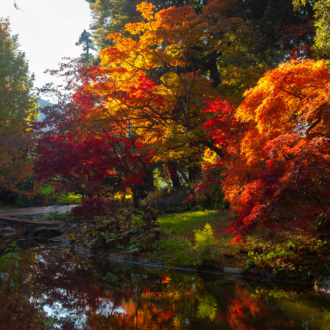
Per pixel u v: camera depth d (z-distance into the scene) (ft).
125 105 60.03
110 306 19.47
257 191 21.30
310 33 56.39
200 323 16.26
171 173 86.74
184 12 51.72
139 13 81.41
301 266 23.27
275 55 70.79
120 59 55.06
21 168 98.73
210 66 82.43
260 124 22.15
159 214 56.70
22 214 83.82
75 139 61.93
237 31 55.57
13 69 115.75
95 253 38.88
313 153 18.35
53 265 32.19
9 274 17.03
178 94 58.90
